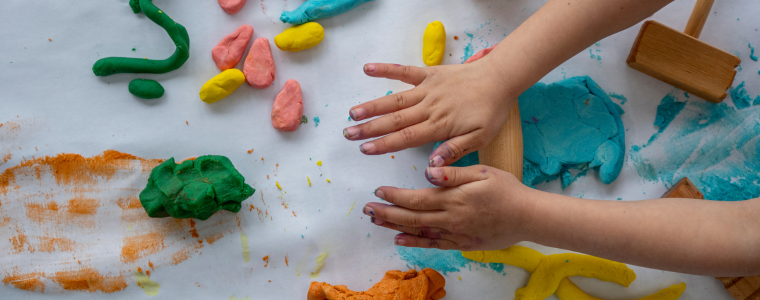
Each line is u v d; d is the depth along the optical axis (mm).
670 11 1031
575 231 782
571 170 1014
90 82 980
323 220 1005
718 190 1012
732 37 1025
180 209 910
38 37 971
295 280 1003
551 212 786
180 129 988
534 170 977
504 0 1026
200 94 965
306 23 990
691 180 1021
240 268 996
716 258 742
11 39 968
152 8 931
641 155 1022
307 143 1009
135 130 982
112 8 979
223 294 997
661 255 760
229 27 1002
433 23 993
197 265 992
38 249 988
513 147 866
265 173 1001
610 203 790
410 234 871
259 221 1000
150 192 927
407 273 969
